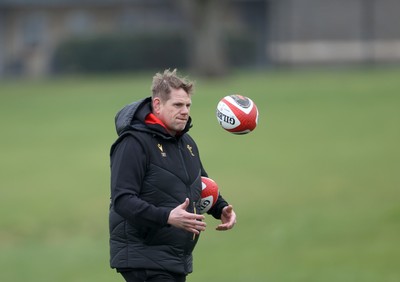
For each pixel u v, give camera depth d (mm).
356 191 68562
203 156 83625
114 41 175000
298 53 175875
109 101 118062
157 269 21828
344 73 143125
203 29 138000
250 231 58562
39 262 53406
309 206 64688
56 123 104812
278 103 109250
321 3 175250
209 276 46719
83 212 67250
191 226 20969
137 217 21203
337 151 82875
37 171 81000
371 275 45156
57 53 181125
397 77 128875
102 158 85750
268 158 81625
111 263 22188
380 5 174125
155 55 174375
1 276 49750
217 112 23328
